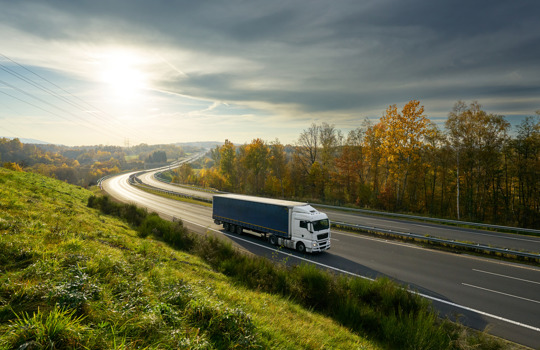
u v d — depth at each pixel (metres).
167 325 4.50
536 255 16.20
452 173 38.38
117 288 5.64
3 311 3.87
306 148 58.03
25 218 10.68
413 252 18.98
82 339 3.45
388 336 8.31
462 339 8.28
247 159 63.94
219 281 10.65
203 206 41.97
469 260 17.25
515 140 32.44
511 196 35.28
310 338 5.95
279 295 10.35
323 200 48.72
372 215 33.66
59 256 6.55
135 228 21.09
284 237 19.69
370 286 10.99
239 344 4.48
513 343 8.93
